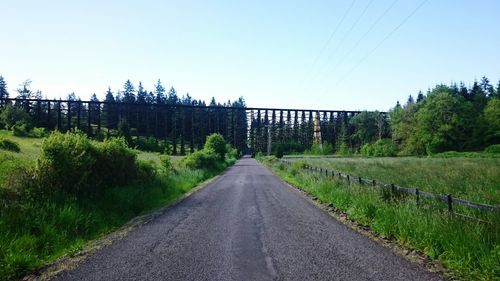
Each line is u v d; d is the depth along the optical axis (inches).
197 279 249.9
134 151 689.6
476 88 5354.3
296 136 6003.9
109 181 584.1
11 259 278.5
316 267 272.8
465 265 265.9
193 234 395.2
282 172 1610.5
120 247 342.3
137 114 5098.4
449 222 329.4
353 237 375.9
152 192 675.4
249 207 604.4
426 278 247.1
